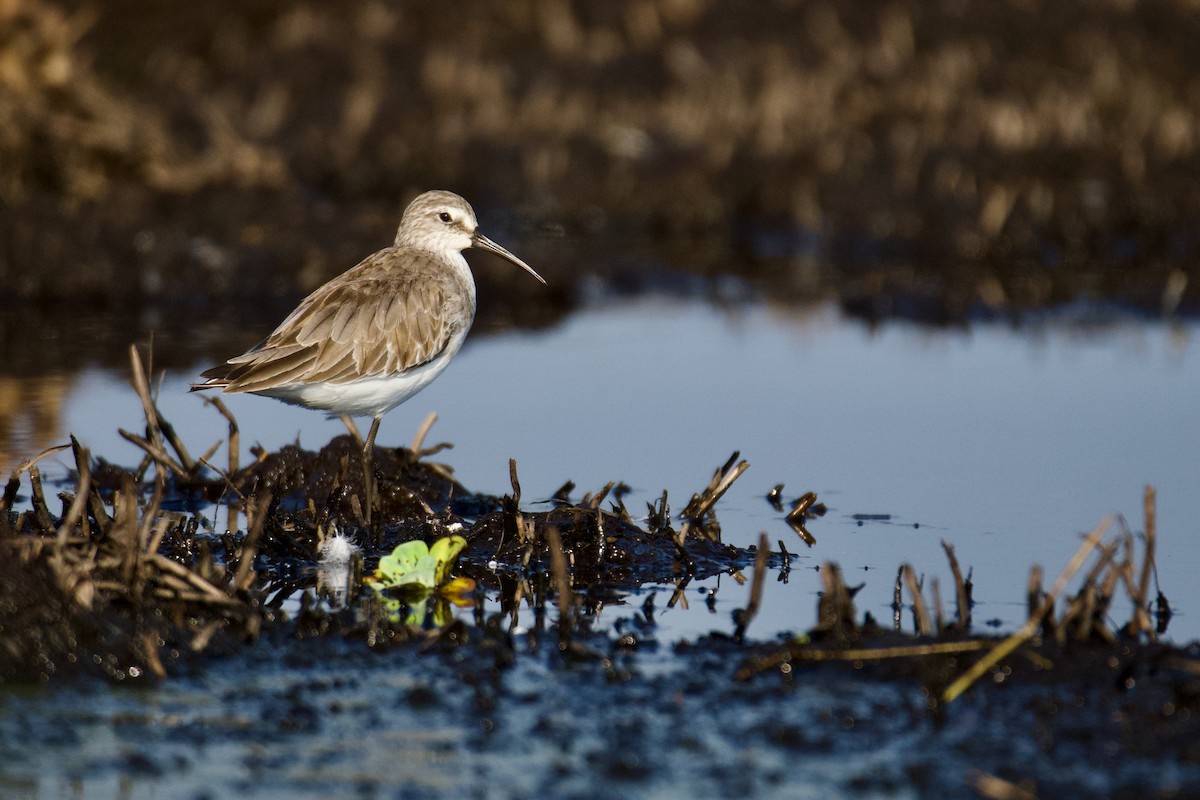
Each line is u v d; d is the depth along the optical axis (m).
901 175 26.38
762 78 30.36
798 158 27.27
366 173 25.62
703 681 9.24
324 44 30.81
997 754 8.18
